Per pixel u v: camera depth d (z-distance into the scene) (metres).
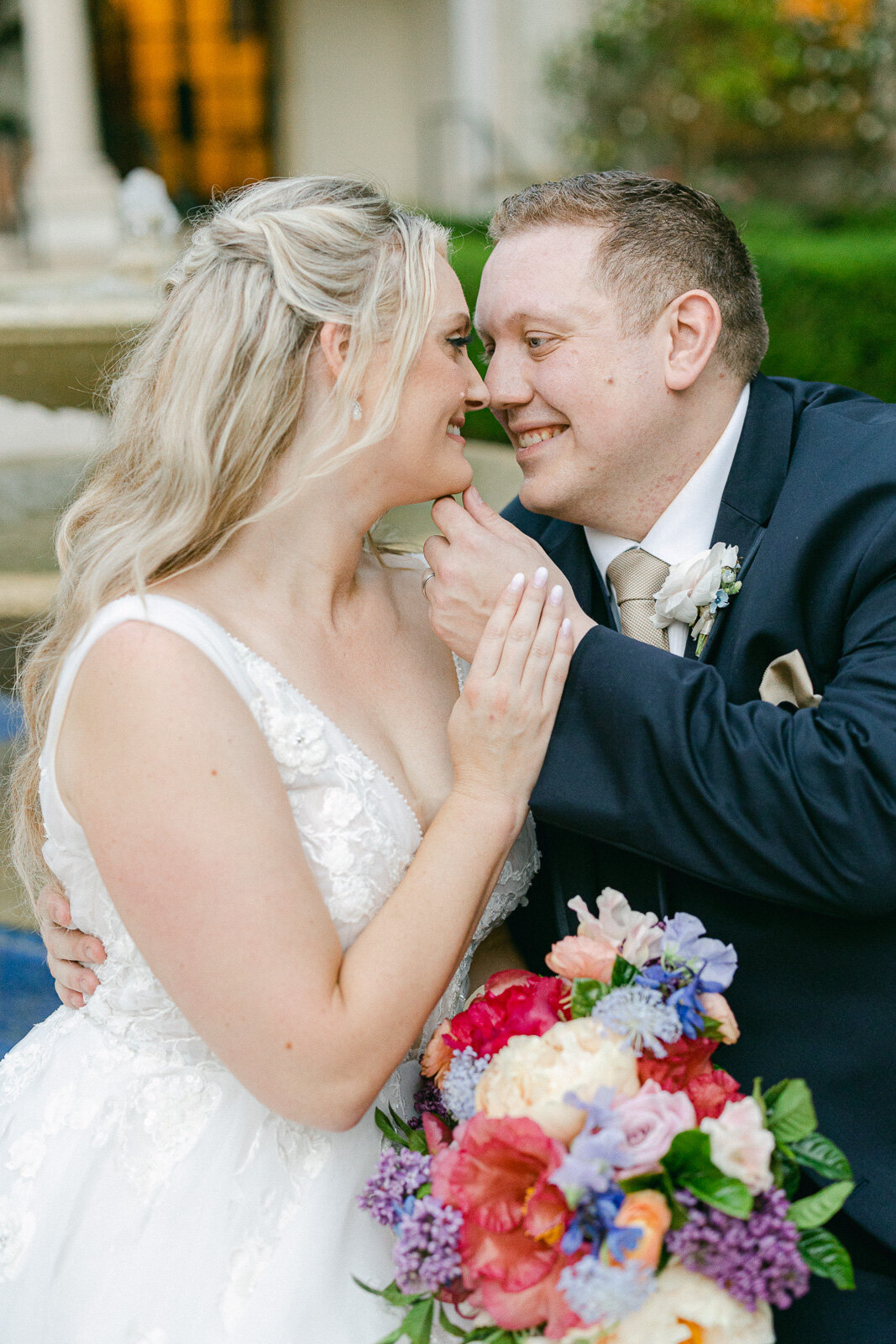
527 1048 1.22
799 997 1.56
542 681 1.46
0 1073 1.61
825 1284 1.50
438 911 1.35
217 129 12.55
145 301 3.76
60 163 10.27
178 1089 1.41
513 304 1.69
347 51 11.80
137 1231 1.37
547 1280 1.12
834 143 9.70
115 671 1.29
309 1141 1.40
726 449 1.75
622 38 9.42
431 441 1.52
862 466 1.62
